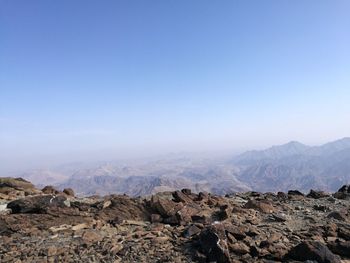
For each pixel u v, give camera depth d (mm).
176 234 13219
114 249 11492
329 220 16188
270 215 16688
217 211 16531
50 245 11875
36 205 15094
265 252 11477
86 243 11961
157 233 13227
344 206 19906
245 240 12461
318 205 19953
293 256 11195
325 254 10898
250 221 15172
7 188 20109
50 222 13938
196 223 14023
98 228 13781
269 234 13414
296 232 13914
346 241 12617
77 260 10758
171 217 15023
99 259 10898
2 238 12383
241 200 21703
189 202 18422
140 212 16000
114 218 15008
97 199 19859
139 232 13273
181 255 11328
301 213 17688
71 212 15211
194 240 12312
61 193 20984
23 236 12688
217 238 11398
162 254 11367
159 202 16031
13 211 15086
